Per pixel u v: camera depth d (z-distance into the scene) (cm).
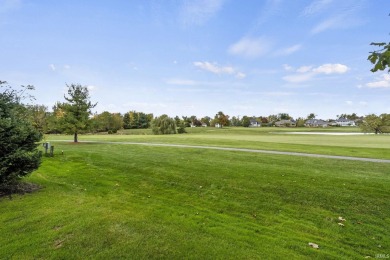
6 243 530
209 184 1002
